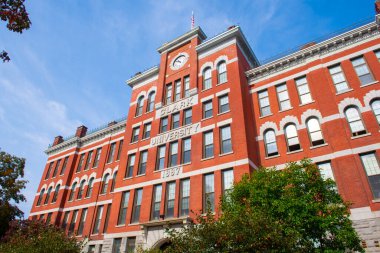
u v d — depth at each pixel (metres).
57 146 44.16
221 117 24.52
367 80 20.84
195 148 24.55
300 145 21.34
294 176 14.55
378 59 21.05
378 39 21.62
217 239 10.77
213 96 26.19
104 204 32.69
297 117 22.47
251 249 10.44
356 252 15.66
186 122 26.97
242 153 21.64
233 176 21.36
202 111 26.23
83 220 33.91
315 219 12.57
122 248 24.03
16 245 19.31
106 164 35.97
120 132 37.44
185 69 30.03
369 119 19.39
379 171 17.78
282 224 12.38
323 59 23.45
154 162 26.59
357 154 18.75
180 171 24.30
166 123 28.45
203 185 22.50
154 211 24.12
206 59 29.08
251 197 14.56
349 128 19.81
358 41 22.44
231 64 26.77
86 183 36.62
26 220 31.88
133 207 25.88
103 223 31.12
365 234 16.42
